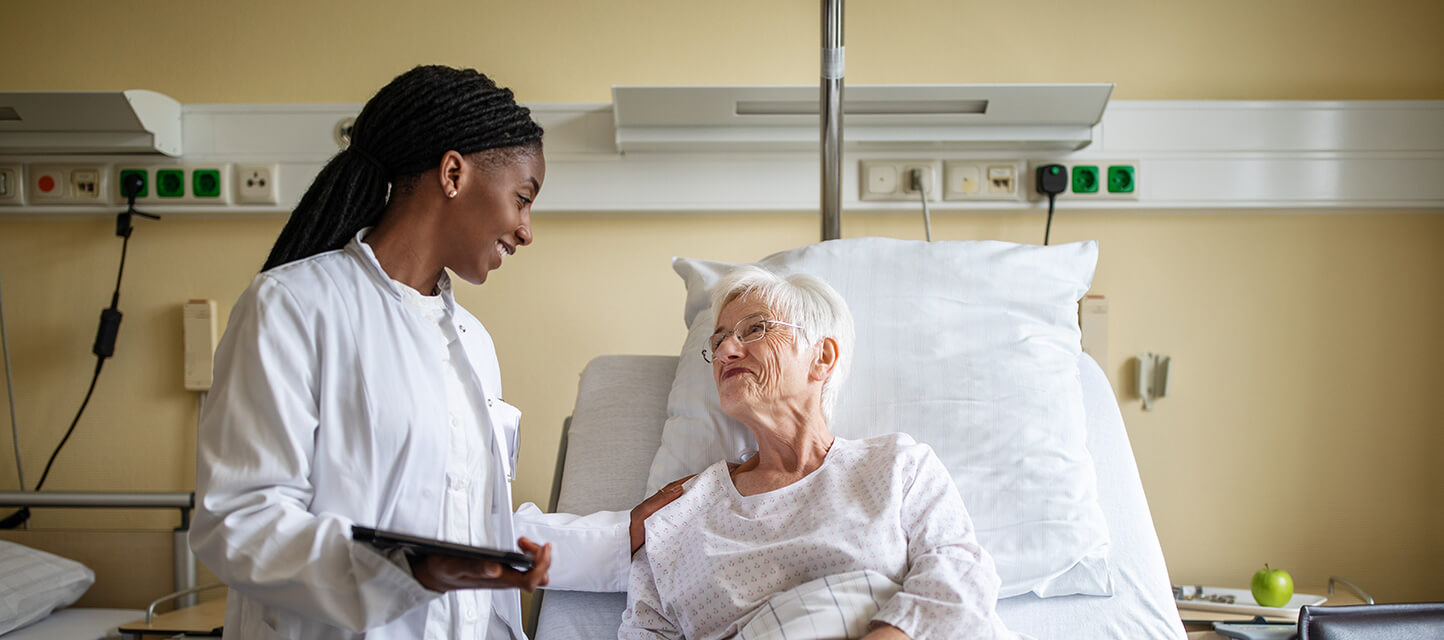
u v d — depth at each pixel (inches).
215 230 96.6
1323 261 97.7
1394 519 98.2
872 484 54.3
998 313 65.7
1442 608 62.0
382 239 47.3
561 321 97.9
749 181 95.3
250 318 43.2
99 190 93.7
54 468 97.3
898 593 48.1
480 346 55.2
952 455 61.2
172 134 92.9
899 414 62.3
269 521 40.3
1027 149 95.1
